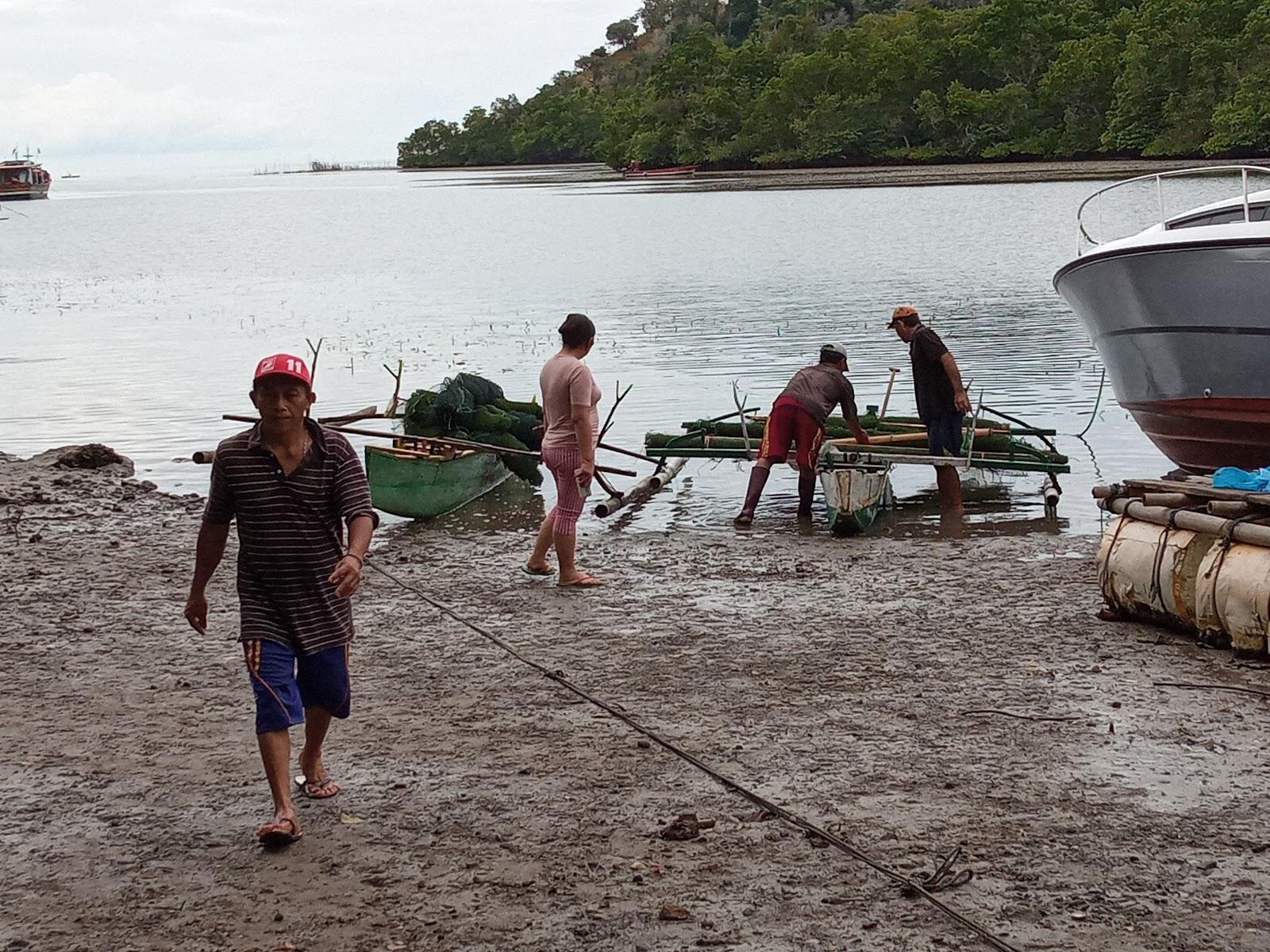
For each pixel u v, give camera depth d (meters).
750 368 21.20
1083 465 14.63
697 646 8.49
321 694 5.80
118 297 37.47
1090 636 8.47
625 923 4.93
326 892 5.21
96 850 5.62
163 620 9.23
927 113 135.88
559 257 48.41
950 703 7.28
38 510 12.98
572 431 9.90
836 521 11.75
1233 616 7.88
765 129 148.25
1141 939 4.76
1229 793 6.00
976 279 35.31
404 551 11.45
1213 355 12.77
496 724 7.08
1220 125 105.31
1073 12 138.38
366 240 63.31
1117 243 13.42
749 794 6.04
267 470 5.55
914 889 5.11
